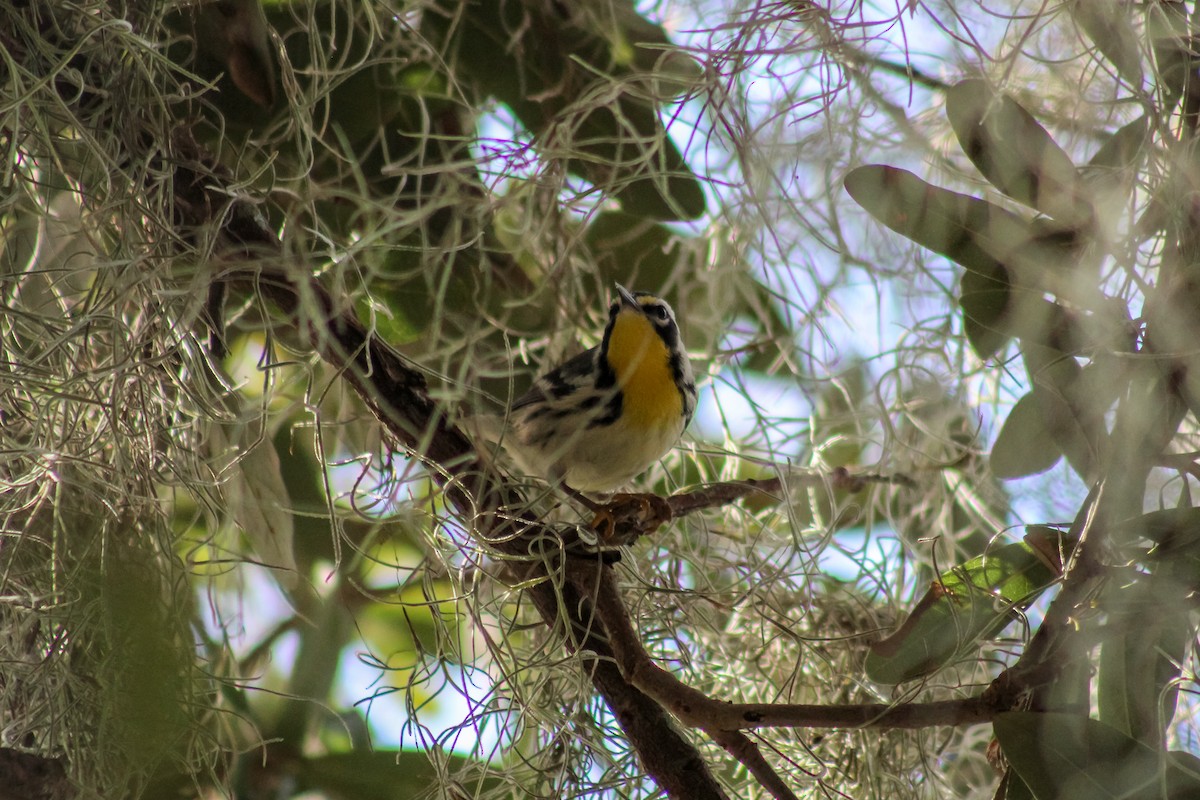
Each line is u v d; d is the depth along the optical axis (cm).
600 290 792
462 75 757
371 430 642
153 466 603
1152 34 523
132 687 521
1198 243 502
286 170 686
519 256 791
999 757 559
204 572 698
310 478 787
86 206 583
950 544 740
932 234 537
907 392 755
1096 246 523
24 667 580
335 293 539
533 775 632
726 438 802
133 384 591
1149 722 509
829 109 622
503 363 771
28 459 577
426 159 739
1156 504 538
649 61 753
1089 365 520
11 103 536
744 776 705
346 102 701
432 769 686
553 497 701
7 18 574
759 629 739
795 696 739
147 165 577
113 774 545
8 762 519
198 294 555
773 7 595
